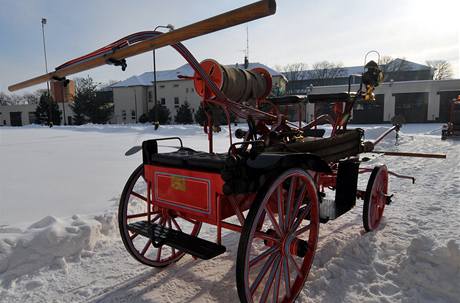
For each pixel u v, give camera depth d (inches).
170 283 100.7
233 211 87.9
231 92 100.0
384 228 139.0
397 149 422.0
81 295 94.5
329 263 108.4
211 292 95.7
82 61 74.1
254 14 45.6
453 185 211.5
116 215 140.3
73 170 281.1
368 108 1244.5
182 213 96.3
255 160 75.2
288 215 85.9
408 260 102.7
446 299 88.8
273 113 140.2
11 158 354.6
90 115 1673.2
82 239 118.6
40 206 174.7
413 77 2000.5
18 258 106.7
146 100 1839.3
